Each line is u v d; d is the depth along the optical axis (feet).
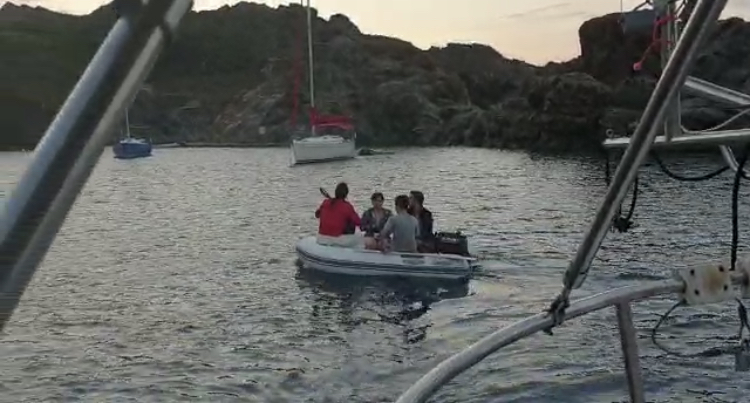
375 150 249.34
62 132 3.00
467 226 72.49
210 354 31.17
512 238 63.36
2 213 2.95
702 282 9.40
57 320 37.76
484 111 280.92
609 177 13.56
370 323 35.40
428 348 31.04
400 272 44.62
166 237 71.97
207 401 25.68
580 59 186.19
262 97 273.54
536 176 134.21
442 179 136.26
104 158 3.20
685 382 24.67
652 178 102.73
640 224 64.80
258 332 34.47
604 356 27.55
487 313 36.70
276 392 26.30
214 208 100.27
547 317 8.88
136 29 3.08
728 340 28.89
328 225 48.06
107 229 79.61
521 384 24.97
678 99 9.92
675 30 9.69
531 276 45.68
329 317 36.81
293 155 184.96
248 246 63.93
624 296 9.14
